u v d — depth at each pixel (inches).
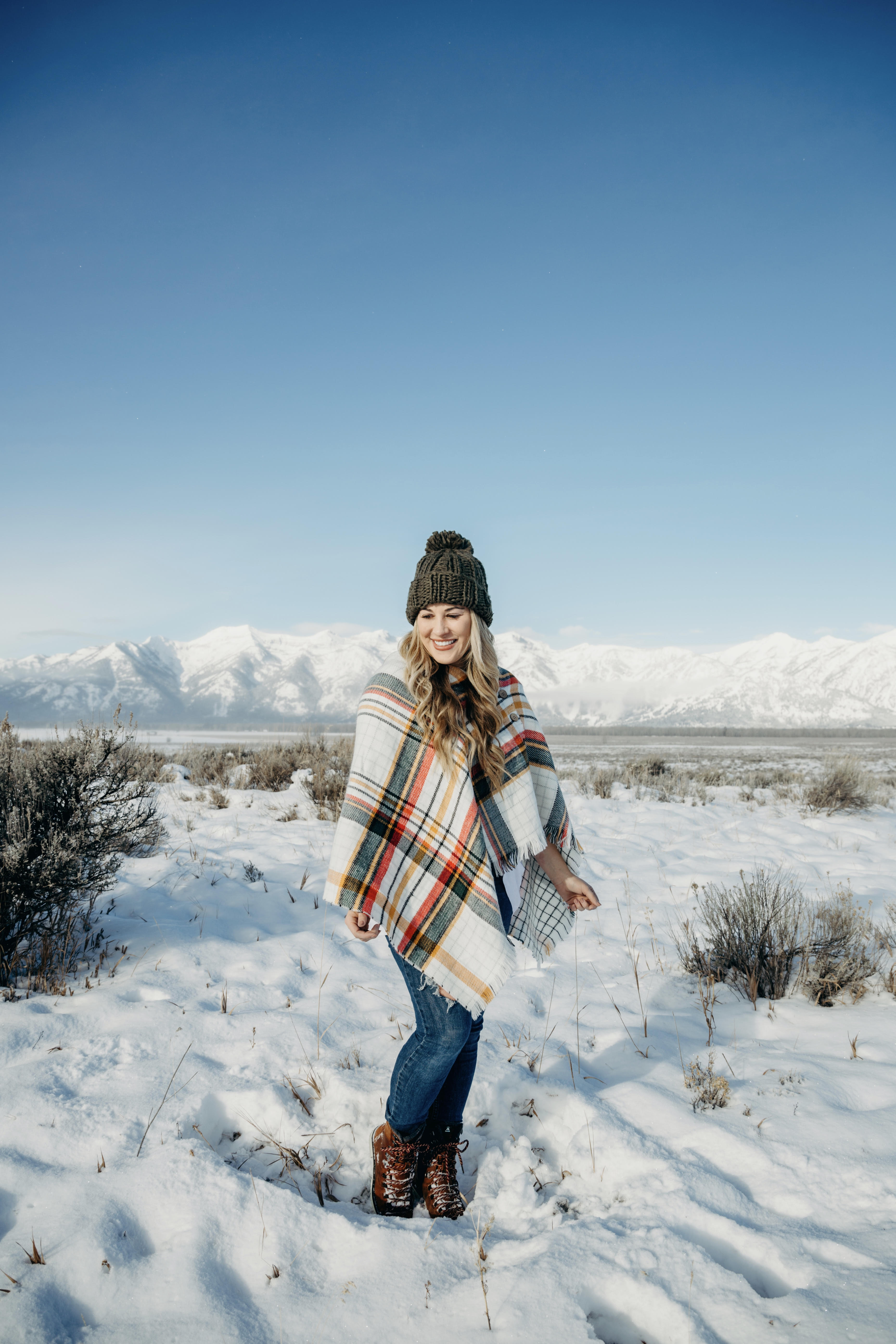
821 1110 98.5
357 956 166.4
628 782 577.9
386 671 84.0
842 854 297.9
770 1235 74.8
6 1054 112.7
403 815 79.5
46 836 154.2
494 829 83.6
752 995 144.9
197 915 190.1
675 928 193.5
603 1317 67.9
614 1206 82.4
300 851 266.4
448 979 77.2
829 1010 139.4
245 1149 97.4
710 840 323.9
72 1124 94.8
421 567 83.0
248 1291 71.7
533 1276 69.4
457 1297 68.7
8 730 183.0
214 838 289.4
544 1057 118.8
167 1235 78.1
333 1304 68.9
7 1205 80.8
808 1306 64.0
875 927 180.5
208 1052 117.1
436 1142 87.1
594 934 189.2
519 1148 95.2
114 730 169.2
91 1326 66.3
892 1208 78.3
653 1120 98.1
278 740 816.3
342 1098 104.3
